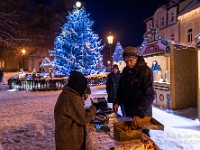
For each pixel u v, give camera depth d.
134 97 2.87
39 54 37.62
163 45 6.92
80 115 2.11
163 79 7.82
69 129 2.17
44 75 19.98
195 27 17.86
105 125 2.48
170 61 6.68
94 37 18.83
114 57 21.58
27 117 6.37
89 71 18.19
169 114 6.21
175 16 20.98
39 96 11.38
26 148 3.92
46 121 5.82
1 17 25.97
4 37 28.05
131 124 2.25
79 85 2.20
